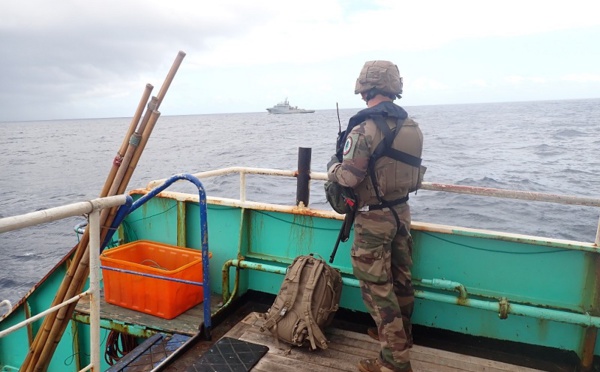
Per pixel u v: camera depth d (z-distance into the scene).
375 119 2.46
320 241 3.70
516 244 3.14
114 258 3.88
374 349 3.08
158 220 4.25
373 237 2.56
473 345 3.30
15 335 4.61
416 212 12.41
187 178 3.00
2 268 12.70
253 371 2.80
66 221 18.48
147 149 45.41
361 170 2.42
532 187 16.42
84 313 3.74
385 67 2.56
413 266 3.38
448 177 18.69
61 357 4.37
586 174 19.45
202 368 2.80
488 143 36.12
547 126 62.22
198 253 3.88
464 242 3.25
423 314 3.40
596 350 3.00
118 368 2.97
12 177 32.41
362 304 3.55
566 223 11.12
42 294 4.38
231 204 3.87
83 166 39.34
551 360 3.12
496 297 3.18
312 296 3.02
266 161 28.66
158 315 3.64
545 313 2.90
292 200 14.71
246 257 3.90
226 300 3.74
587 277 3.02
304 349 3.05
